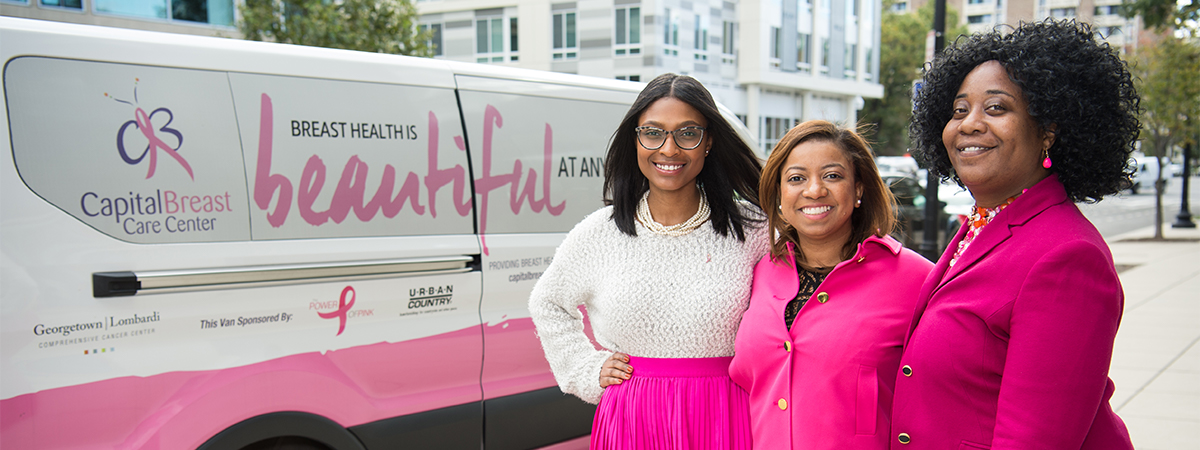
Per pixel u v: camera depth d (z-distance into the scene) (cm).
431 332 296
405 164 289
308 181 266
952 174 179
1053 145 152
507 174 320
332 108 273
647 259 217
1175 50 1483
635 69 2578
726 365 217
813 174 186
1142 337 656
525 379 328
